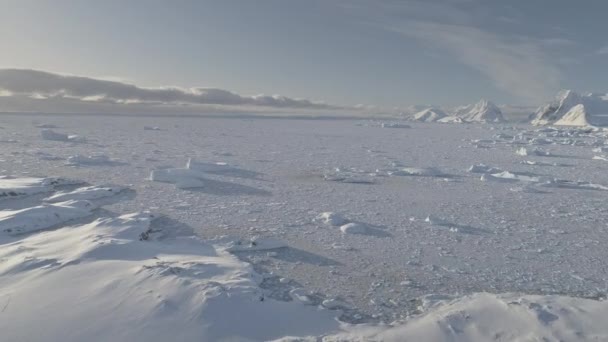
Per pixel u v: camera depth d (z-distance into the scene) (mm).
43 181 21328
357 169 31969
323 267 10695
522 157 44062
